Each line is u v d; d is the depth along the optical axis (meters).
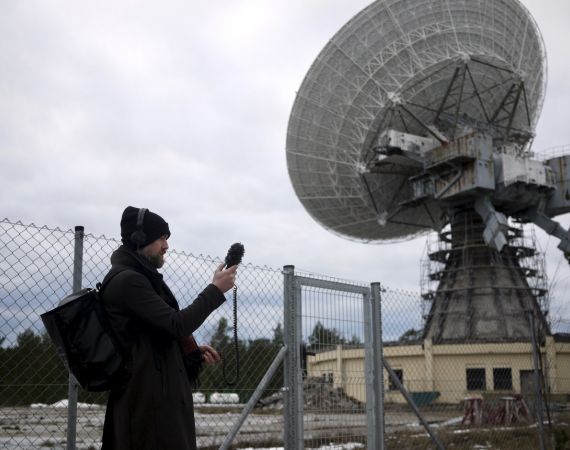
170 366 3.73
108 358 3.55
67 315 3.59
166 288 4.00
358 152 36.91
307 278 7.97
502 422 20.88
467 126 37.09
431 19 35.59
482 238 40.78
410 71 35.16
